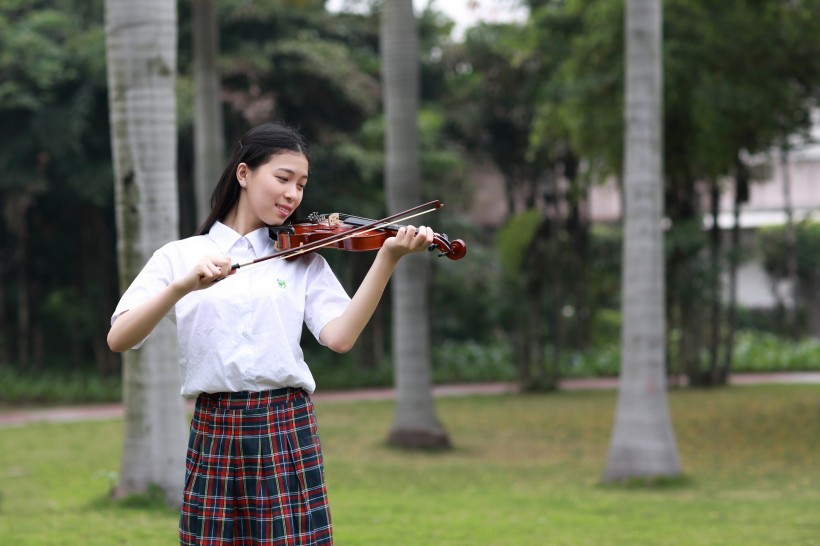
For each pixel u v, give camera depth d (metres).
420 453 16.94
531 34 23.55
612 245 31.31
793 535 9.53
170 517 10.14
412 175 16.86
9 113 25.64
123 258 10.25
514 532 9.63
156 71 10.19
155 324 3.53
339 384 29.16
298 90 27.58
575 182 24.69
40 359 29.52
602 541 9.20
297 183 3.91
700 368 26.20
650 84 12.90
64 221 29.52
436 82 32.34
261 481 3.76
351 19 31.52
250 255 3.93
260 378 3.78
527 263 26.53
